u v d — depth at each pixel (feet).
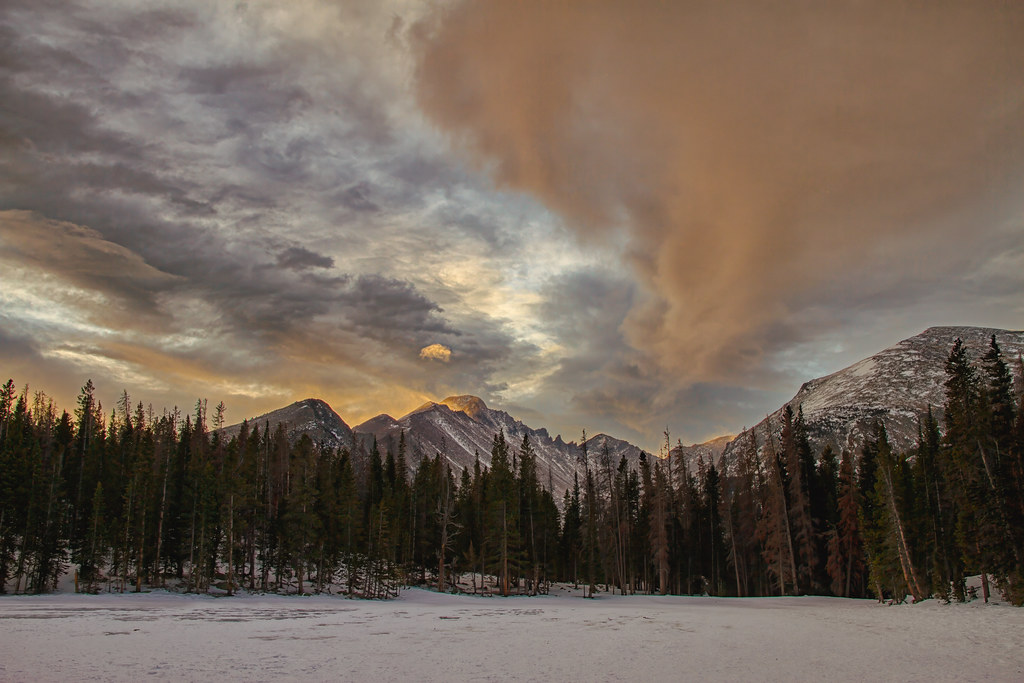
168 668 74.02
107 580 249.75
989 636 109.81
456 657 88.99
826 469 321.93
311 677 70.64
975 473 178.19
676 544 336.49
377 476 392.06
